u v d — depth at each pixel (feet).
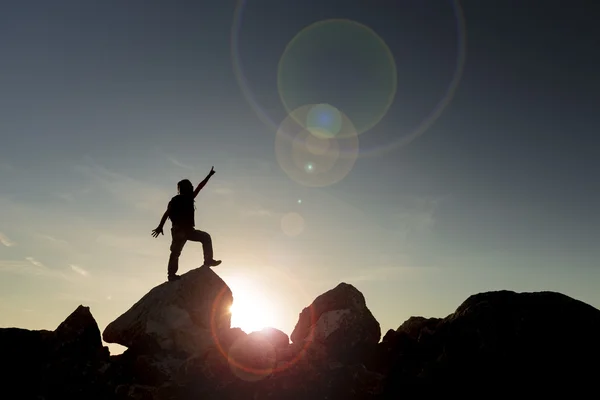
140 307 43.01
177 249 45.06
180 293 42.52
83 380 36.24
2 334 36.94
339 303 44.86
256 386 36.06
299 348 39.52
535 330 34.88
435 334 40.34
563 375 33.63
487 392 34.35
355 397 36.14
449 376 35.50
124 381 37.58
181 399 35.06
